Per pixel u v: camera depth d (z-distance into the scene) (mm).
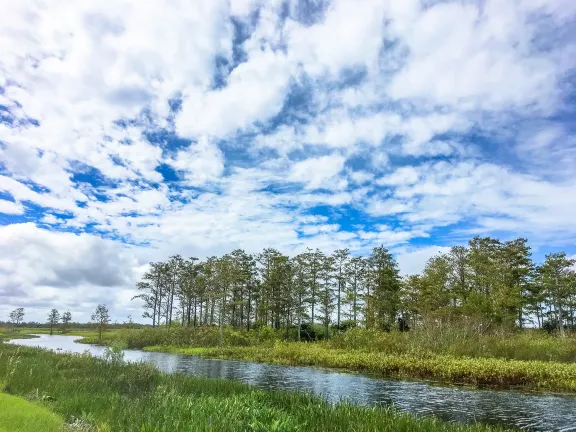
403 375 24656
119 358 17344
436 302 48562
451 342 30672
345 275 57188
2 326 108000
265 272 62719
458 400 17078
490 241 55125
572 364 23531
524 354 27406
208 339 49969
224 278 54594
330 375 24875
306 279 56281
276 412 9852
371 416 10195
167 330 56312
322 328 59000
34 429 6617
